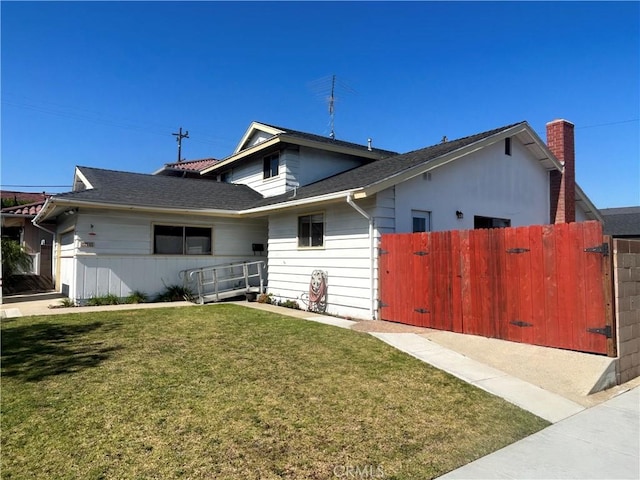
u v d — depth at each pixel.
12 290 14.80
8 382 4.71
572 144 13.45
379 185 8.77
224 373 5.13
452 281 7.63
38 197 28.38
